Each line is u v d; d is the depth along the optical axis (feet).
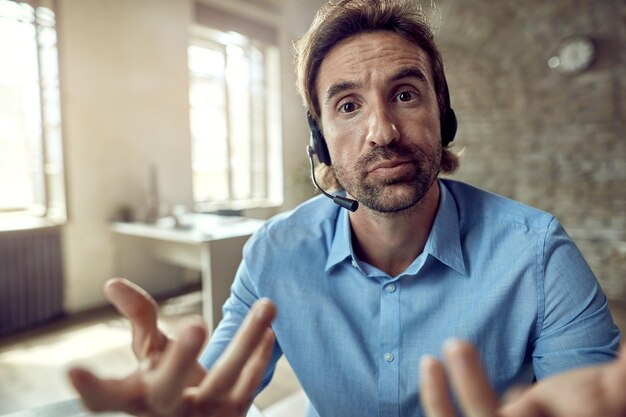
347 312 2.42
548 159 11.38
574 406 0.78
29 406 6.55
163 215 11.65
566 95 10.99
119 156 11.82
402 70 2.09
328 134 2.30
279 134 16.69
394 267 2.51
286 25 16.14
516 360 2.19
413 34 2.16
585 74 10.69
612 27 10.30
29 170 11.13
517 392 0.91
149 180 12.46
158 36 12.59
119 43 11.70
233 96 15.79
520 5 11.41
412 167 2.10
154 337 1.32
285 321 2.53
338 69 2.17
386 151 2.07
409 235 2.34
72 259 10.97
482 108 12.22
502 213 2.44
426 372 0.85
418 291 2.30
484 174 12.34
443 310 2.26
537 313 2.17
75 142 10.96
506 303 2.20
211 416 1.13
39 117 10.87
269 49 16.58
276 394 6.88
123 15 11.76
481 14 11.96
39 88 10.79
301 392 5.14
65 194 10.84
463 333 2.21
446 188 2.62
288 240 2.69
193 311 11.05
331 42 2.20
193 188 13.64
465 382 0.80
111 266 11.68
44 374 7.66
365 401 2.32
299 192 17.03
